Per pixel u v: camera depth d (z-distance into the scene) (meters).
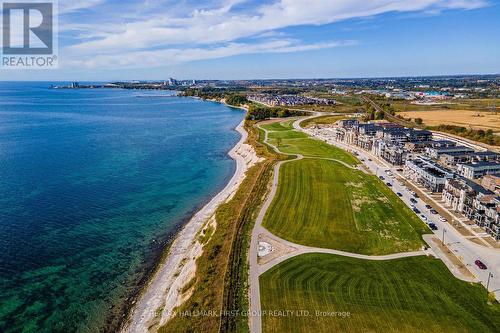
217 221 106.00
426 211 114.00
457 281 76.75
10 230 106.69
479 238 95.69
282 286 74.75
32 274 85.75
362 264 83.00
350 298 71.06
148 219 116.88
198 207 127.56
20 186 145.38
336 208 114.56
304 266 81.75
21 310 74.00
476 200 104.31
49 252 95.38
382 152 183.50
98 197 135.50
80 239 102.75
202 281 76.69
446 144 190.75
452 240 94.56
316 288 74.06
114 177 160.38
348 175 151.00
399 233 98.44
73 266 89.44
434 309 68.19
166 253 95.75
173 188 147.62
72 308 75.00
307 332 62.50
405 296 71.75
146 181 155.88
